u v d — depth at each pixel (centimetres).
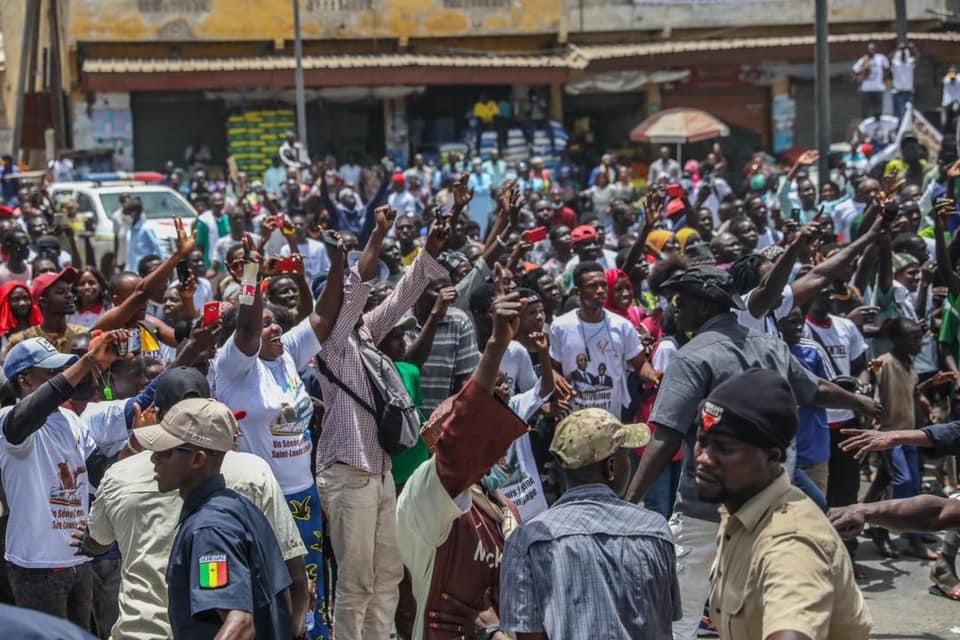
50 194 2331
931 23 3531
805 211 1780
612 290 1060
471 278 922
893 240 1284
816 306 1024
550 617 466
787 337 924
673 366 678
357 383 752
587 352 944
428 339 838
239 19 3288
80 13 3212
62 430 692
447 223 798
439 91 3462
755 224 1633
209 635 496
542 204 1518
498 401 506
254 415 705
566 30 3431
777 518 430
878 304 1159
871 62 3061
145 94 3322
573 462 493
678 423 664
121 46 3275
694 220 1547
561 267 1411
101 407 720
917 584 960
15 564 684
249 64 3183
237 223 1834
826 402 714
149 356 869
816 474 945
